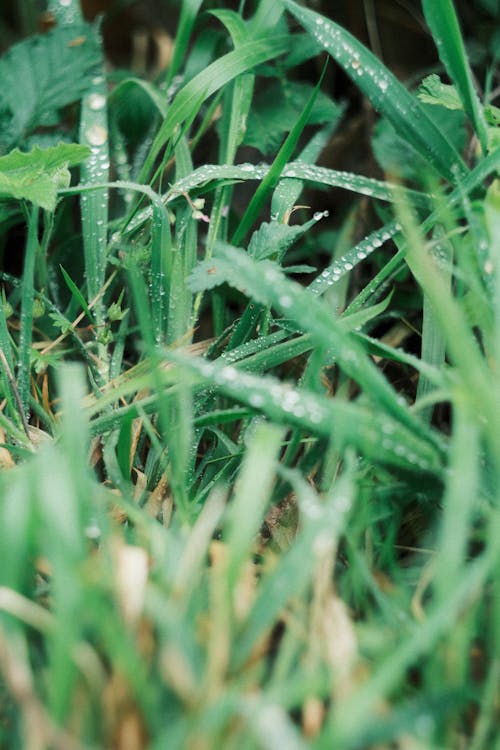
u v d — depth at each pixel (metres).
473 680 0.34
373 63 0.41
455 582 0.33
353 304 0.40
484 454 0.36
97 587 0.32
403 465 0.35
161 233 0.41
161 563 0.34
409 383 0.44
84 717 0.32
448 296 0.34
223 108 0.45
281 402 0.35
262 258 0.40
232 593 0.32
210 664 0.32
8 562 0.32
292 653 0.33
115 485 0.39
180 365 0.36
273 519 0.39
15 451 0.38
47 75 0.45
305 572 0.32
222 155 0.45
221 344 0.42
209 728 0.30
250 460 0.33
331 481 0.38
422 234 0.40
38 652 0.34
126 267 0.42
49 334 0.44
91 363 0.42
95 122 0.45
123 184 0.41
